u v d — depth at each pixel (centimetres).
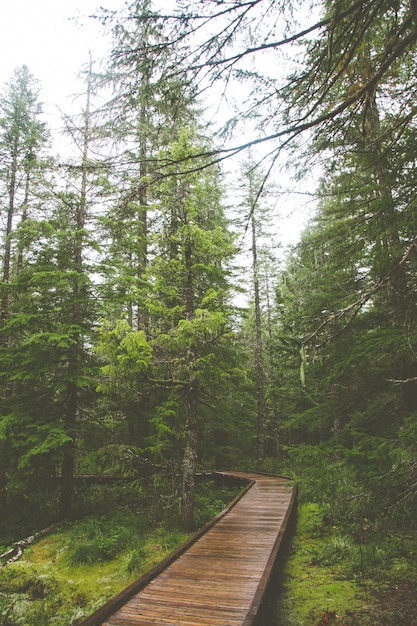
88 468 1002
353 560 698
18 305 1108
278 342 2336
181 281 1125
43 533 1007
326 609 567
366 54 443
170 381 984
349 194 682
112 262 1169
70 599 714
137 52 359
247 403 2173
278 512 1052
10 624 673
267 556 706
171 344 997
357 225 709
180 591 565
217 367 1022
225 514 1030
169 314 1079
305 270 912
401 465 511
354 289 761
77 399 1138
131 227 1130
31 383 1141
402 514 536
